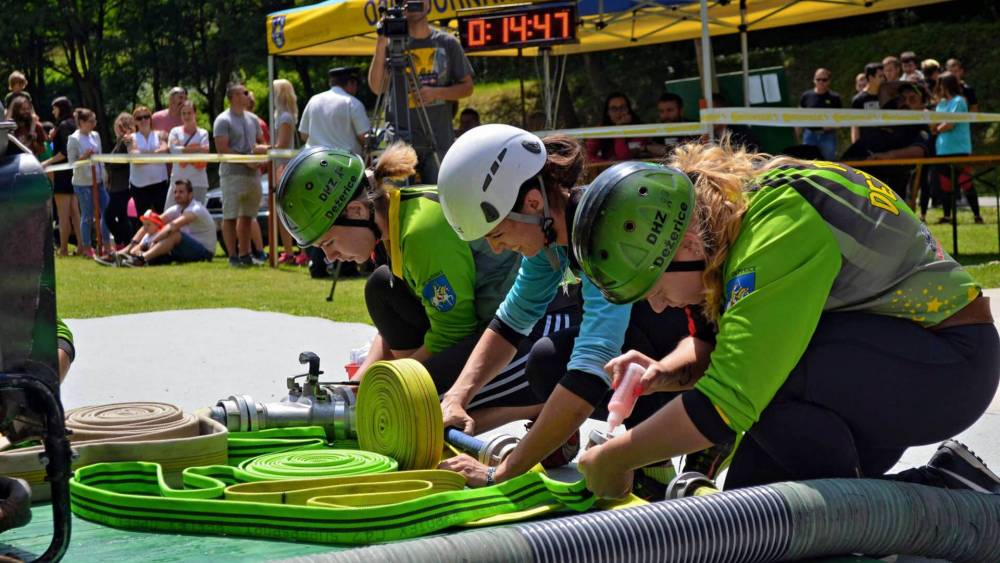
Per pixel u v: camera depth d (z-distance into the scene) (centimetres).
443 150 970
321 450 383
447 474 347
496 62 3447
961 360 281
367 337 791
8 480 260
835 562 282
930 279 280
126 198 1588
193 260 1503
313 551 294
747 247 271
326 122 1119
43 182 230
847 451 284
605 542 253
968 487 307
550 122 1608
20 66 3791
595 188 271
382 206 403
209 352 735
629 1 1374
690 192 271
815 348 283
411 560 239
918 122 1130
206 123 3862
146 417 388
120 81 3634
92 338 806
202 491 326
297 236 394
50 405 226
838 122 1112
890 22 3103
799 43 3170
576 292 416
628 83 3142
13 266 226
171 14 3406
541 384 382
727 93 1549
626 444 284
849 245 273
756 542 264
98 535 311
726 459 363
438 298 405
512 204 324
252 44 3316
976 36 2870
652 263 267
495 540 247
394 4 918
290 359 702
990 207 1939
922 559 293
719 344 273
